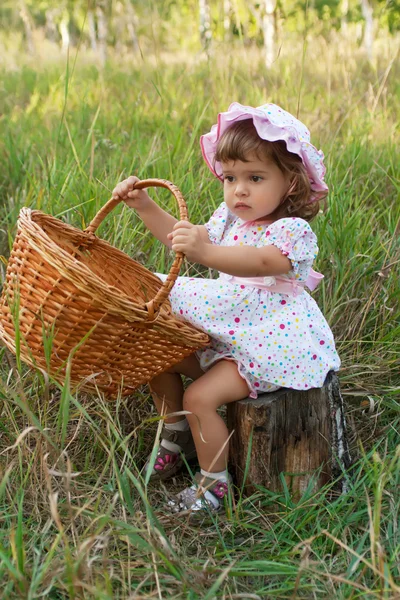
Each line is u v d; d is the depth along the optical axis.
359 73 4.91
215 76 4.70
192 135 3.61
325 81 4.93
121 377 2.10
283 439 2.23
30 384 2.58
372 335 2.96
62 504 1.99
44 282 1.97
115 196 2.42
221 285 2.28
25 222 2.05
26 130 4.56
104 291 1.89
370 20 7.02
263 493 2.22
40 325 2.00
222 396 2.18
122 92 5.29
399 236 3.15
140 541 1.75
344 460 2.36
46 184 3.28
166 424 2.40
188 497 2.19
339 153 3.88
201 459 2.21
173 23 7.69
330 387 2.30
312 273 2.44
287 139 2.14
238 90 4.59
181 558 1.90
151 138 4.10
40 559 1.83
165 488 2.27
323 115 4.31
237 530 2.11
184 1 7.63
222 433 2.18
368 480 2.27
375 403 2.64
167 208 3.15
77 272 1.89
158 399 2.40
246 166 2.21
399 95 4.70
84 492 2.16
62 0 11.61
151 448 2.49
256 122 2.15
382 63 4.96
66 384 1.87
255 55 5.04
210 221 2.49
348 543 2.01
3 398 2.32
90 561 1.68
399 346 2.88
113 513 2.08
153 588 1.79
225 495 2.16
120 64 6.39
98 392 2.07
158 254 3.10
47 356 1.96
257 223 2.32
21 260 2.03
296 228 2.19
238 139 2.18
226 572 1.63
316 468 2.29
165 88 4.80
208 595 1.60
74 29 14.43
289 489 2.28
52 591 1.74
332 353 2.36
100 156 3.90
